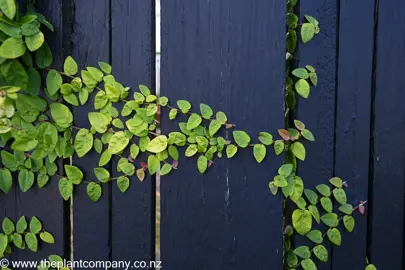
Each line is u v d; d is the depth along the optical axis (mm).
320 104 706
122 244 714
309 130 706
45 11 687
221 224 703
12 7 633
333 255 721
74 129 699
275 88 686
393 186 713
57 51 689
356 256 720
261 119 689
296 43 700
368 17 701
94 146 701
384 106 707
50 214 710
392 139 709
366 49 703
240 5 684
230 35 687
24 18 655
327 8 699
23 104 682
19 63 659
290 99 707
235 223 701
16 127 681
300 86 688
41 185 704
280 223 696
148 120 695
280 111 686
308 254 711
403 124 708
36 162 699
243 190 698
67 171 697
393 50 703
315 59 702
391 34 702
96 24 695
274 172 693
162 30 690
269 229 698
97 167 705
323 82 705
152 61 700
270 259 699
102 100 694
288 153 702
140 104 695
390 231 717
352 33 702
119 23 696
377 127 708
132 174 705
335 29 701
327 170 709
